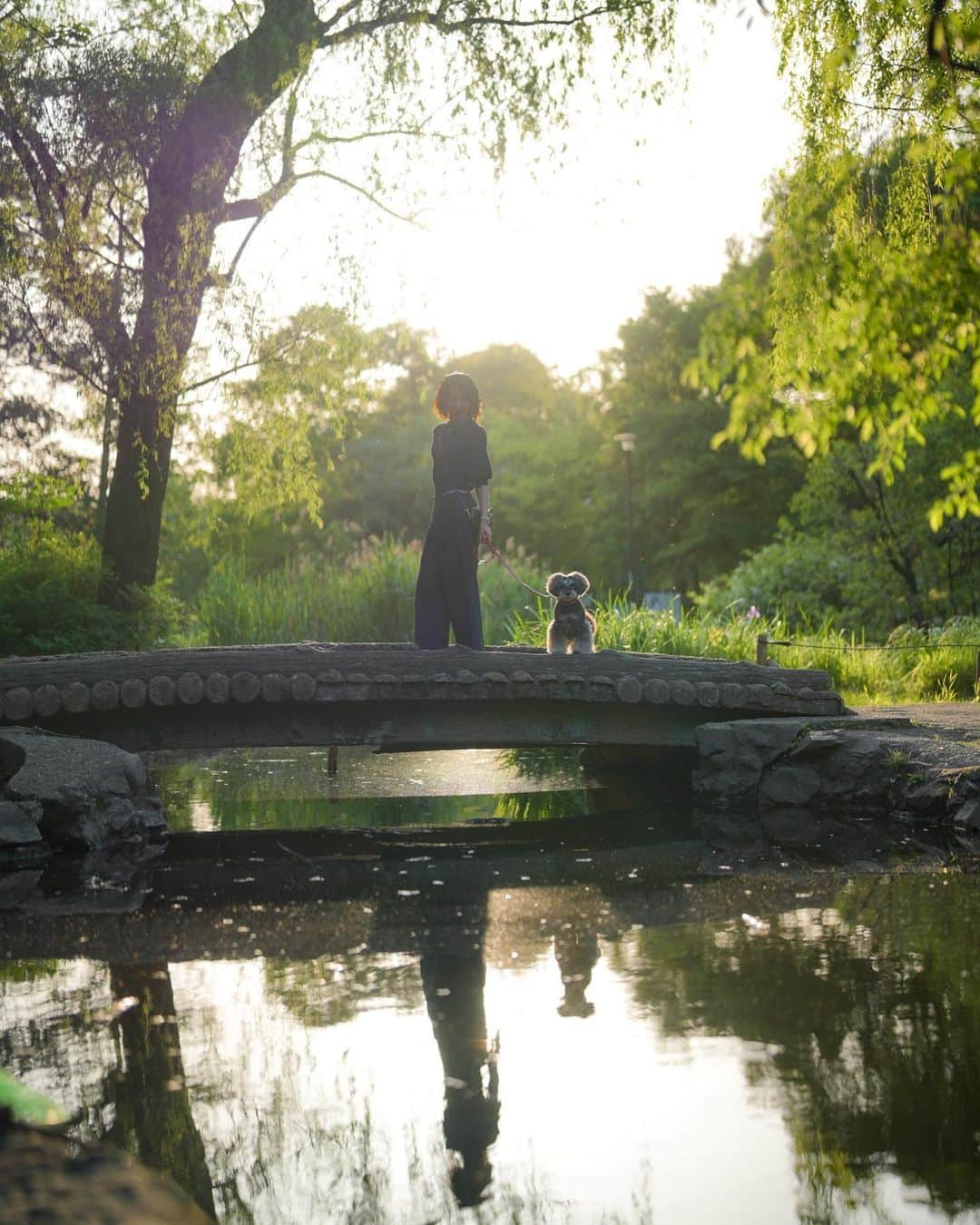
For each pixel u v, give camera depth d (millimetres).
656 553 43125
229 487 16641
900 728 10195
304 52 12906
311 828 9117
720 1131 3500
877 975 4922
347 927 6047
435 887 7012
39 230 12680
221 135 13047
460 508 9453
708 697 10078
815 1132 3475
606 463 44969
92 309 12703
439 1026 4465
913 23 6730
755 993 4738
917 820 8984
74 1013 4684
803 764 9789
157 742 9664
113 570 14148
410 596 18766
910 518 20641
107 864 7820
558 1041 4254
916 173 7027
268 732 9734
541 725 10086
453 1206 3129
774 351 6512
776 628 17203
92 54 12539
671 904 6398
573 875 7289
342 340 14867
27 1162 2131
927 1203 3053
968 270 6469
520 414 65625
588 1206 3098
